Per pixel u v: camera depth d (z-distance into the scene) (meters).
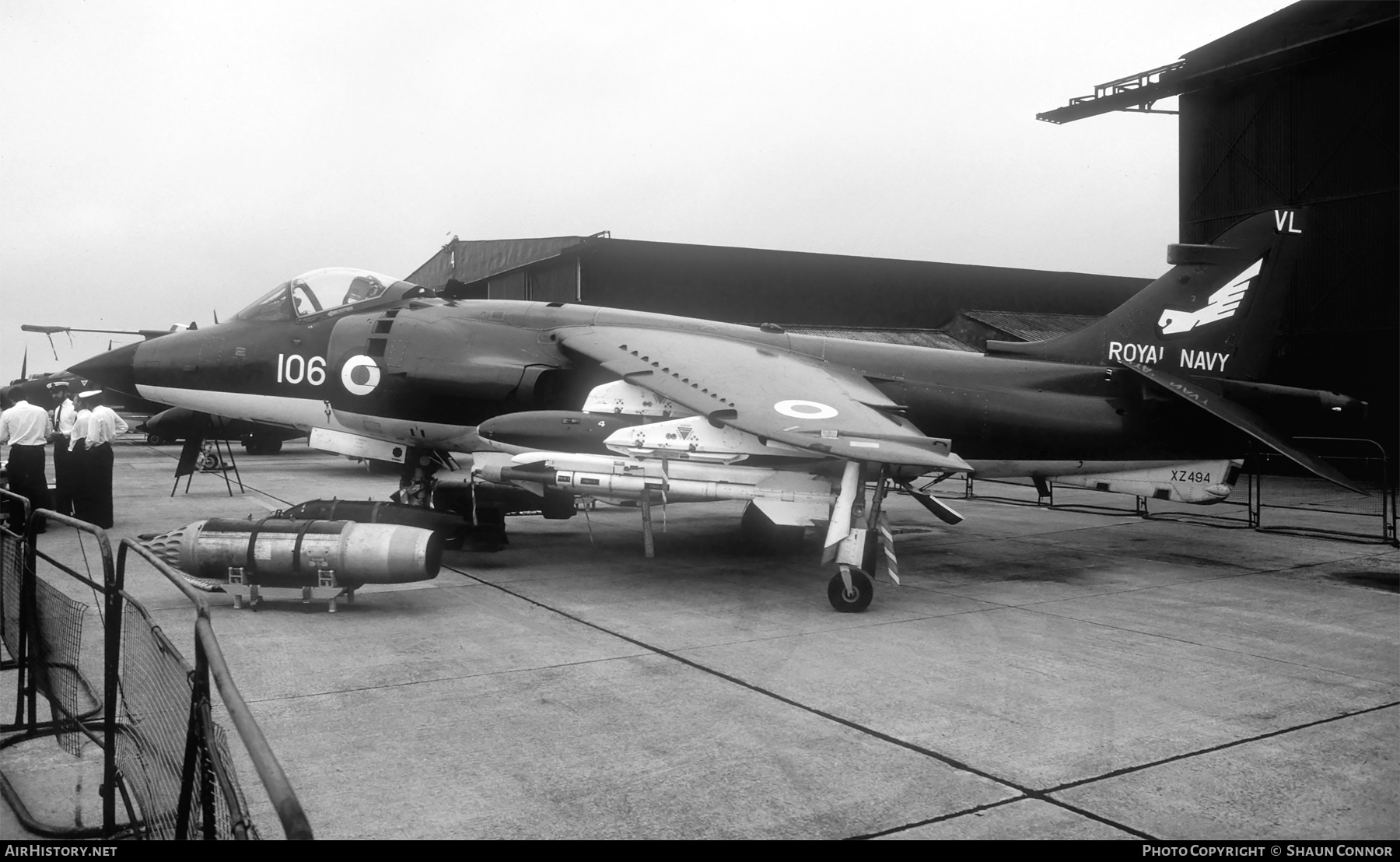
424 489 11.34
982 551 11.23
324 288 11.44
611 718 5.01
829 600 7.82
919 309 30.78
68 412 12.24
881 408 9.02
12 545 5.29
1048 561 10.48
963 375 10.52
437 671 5.86
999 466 10.73
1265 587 8.97
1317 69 21.19
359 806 3.88
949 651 6.47
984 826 3.75
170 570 3.21
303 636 6.71
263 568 7.39
